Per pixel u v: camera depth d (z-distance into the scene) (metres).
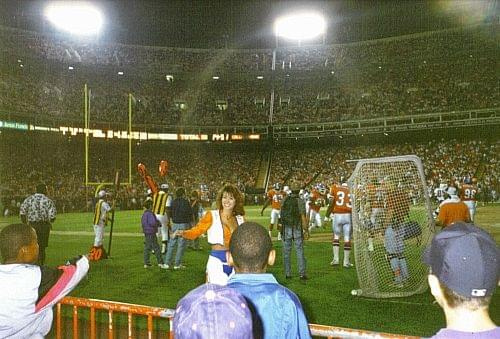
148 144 49.91
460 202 8.49
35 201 9.64
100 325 6.82
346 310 7.39
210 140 50.78
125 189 39.66
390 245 8.43
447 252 1.70
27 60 43.38
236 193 5.41
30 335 2.96
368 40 49.66
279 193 18.31
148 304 8.11
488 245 1.68
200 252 14.21
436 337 1.72
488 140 43.66
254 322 2.42
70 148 45.66
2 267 2.92
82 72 47.69
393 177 8.71
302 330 2.51
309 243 15.55
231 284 2.54
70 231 21.19
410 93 48.22
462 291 1.65
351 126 48.06
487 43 43.50
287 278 9.85
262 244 2.58
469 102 44.28
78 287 9.44
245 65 52.81
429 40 46.47
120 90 51.34
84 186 42.03
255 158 51.22
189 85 52.75
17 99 42.53
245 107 53.16
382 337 2.83
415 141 47.53
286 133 50.41
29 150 42.91
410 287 8.41
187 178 47.69
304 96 53.41
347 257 11.06
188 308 1.66
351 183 8.65
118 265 11.98
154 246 11.50
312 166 48.19
